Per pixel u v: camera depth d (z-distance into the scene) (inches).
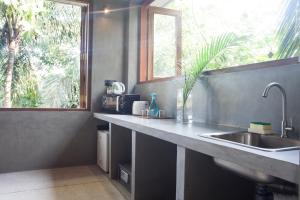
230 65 86.9
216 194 62.1
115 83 140.9
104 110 143.8
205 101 92.0
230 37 84.3
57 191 103.0
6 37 132.3
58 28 143.0
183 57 122.5
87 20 144.9
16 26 133.8
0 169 126.5
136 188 90.3
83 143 143.4
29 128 132.0
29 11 135.5
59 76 143.5
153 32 149.9
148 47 151.4
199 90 95.3
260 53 78.0
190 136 58.3
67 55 144.9
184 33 125.6
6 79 132.2
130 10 149.7
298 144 56.1
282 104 63.0
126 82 151.6
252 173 46.4
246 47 82.7
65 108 140.6
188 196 59.7
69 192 102.1
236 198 65.1
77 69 146.6
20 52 135.3
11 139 128.6
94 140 145.7
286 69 63.8
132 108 129.5
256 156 40.4
